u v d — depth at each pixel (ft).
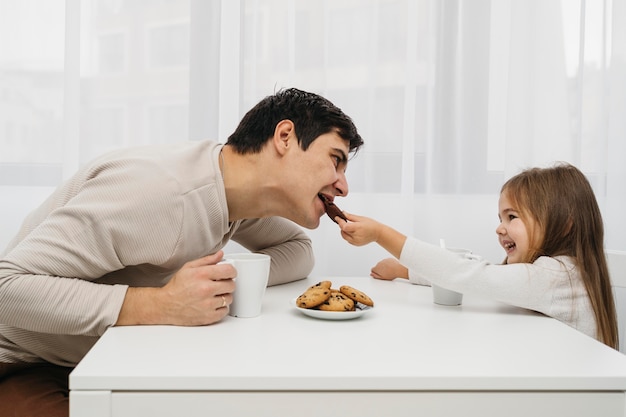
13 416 2.84
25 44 5.22
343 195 3.38
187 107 5.39
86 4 5.27
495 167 5.55
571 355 2.32
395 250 3.36
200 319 2.63
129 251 2.79
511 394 2.04
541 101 5.47
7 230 5.27
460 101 5.49
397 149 5.45
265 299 3.36
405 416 2.02
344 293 3.05
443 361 2.20
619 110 5.50
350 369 2.07
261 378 1.98
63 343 3.14
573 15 5.43
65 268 2.66
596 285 3.43
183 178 2.92
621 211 5.53
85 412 1.94
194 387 1.96
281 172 3.15
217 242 3.27
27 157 5.26
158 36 5.34
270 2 5.34
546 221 3.63
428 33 5.43
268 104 3.25
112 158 3.05
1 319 2.61
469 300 3.47
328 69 5.45
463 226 5.55
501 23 5.48
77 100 5.20
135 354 2.20
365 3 5.39
